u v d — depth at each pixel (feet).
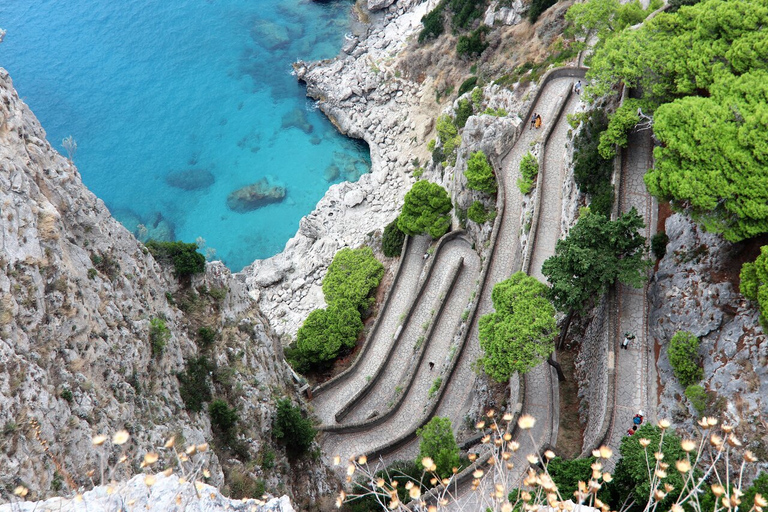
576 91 222.07
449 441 141.49
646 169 166.71
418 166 323.78
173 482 63.93
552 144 209.05
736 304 124.77
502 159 221.87
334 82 376.07
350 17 435.53
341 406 200.34
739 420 114.21
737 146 121.49
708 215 127.24
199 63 407.03
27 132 120.47
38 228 110.11
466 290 209.26
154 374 130.41
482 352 183.93
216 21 438.40
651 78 152.66
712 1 144.77
